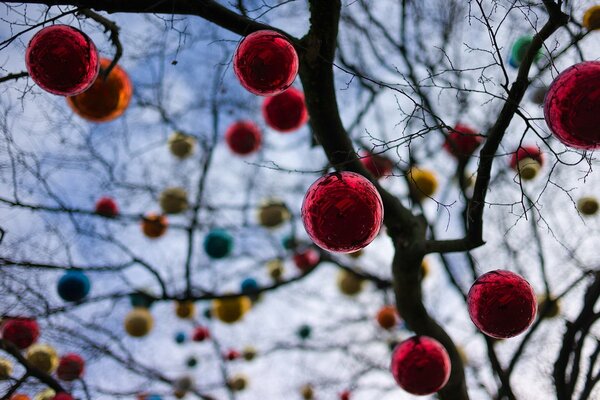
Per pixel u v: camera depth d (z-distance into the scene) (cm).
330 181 270
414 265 418
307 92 368
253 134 537
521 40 418
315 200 270
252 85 296
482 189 336
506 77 287
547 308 529
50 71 292
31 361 485
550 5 271
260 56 287
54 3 310
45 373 455
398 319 600
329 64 350
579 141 255
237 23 336
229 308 562
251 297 582
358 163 392
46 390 502
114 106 371
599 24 346
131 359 588
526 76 283
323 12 329
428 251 407
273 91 300
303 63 351
